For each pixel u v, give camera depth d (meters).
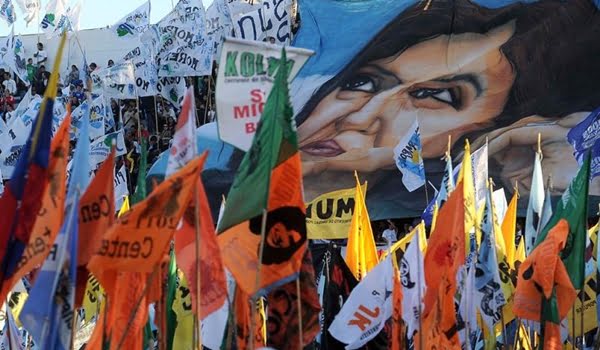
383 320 13.69
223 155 29.02
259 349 10.74
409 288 13.40
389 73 29.20
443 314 13.14
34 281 11.26
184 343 14.12
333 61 29.47
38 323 10.09
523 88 28.39
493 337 14.84
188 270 11.15
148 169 31.94
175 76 32.59
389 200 28.61
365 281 13.70
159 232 10.12
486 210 15.17
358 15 29.50
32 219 10.43
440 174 28.56
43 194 10.38
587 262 16.27
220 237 10.88
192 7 31.11
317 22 29.70
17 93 37.25
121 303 11.36
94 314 15.20
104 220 10.84
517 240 24.16
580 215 13.62
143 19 33.25
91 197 10.81
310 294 11.83
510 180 28.17
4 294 10.41
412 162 20.30
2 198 10.42
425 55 28.97
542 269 13.18
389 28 29.28
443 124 28.73
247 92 10.77
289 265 10.81
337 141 29.25
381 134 29.06
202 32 31.06
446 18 28.81
